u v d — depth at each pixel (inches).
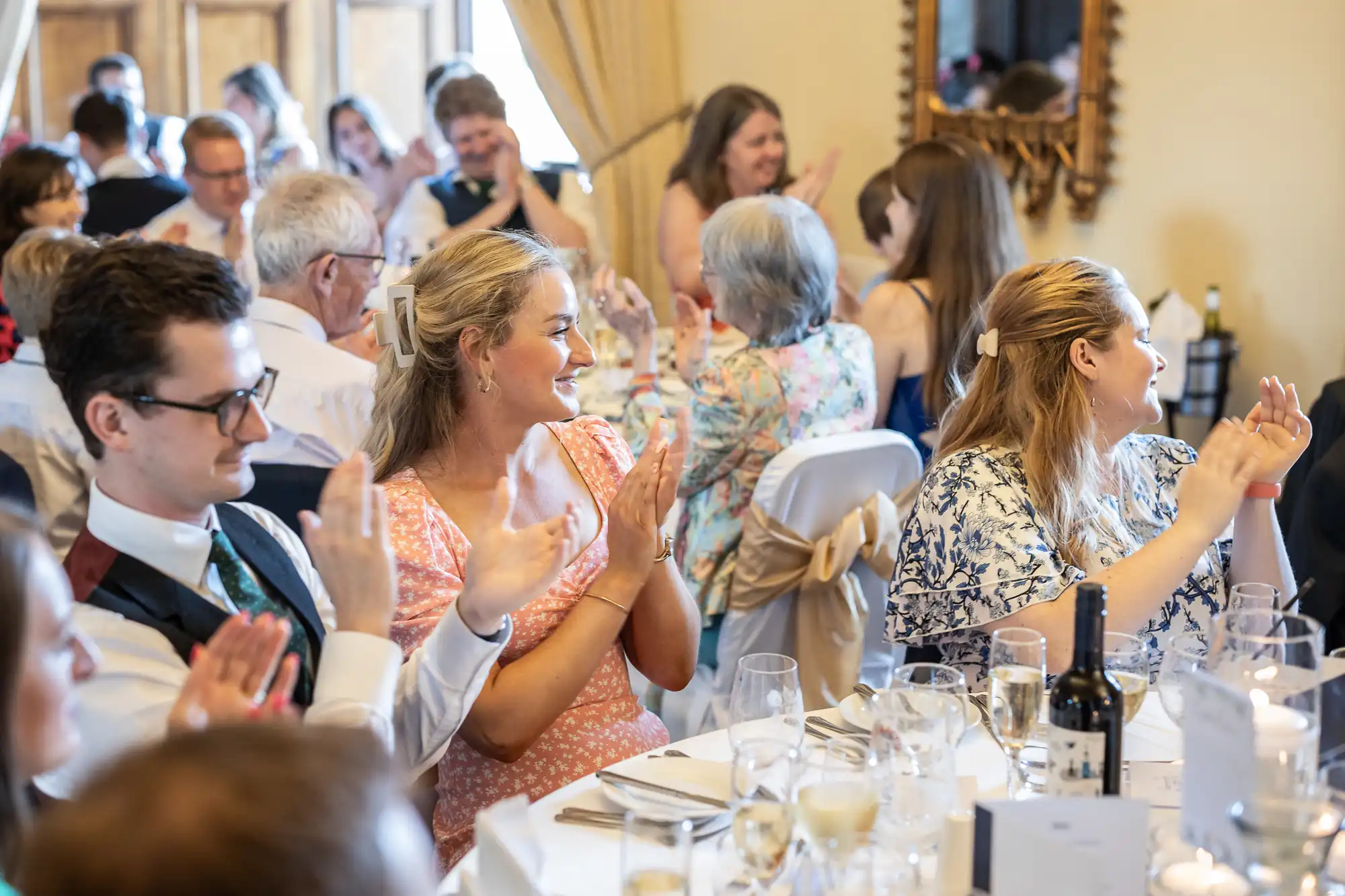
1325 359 149.8
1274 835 45.2
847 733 66.0
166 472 60.9
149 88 268.7
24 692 40.8
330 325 112.6
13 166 155.7
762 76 202.5
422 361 74.4
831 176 175.6
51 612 41.4
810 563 103.7
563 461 81.7
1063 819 43.4
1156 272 164.6
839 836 47.1
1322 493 101.0
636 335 115.3
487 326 73.2
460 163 198.1
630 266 210.5
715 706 106.7
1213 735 46.9
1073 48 166.2
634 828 44.8
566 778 74.5
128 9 265.9
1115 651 61.0
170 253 60.6
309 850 23.0
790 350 109.6
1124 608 73.4
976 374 82.9
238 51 269.3
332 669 56.7
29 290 110.9
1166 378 155.6
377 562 58.1
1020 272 82.1
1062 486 78.6
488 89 194.2
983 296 129.1
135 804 23.3
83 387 60.1
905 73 182.1
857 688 69.7
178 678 60.0
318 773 24.2
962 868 47.1
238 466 62.4
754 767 50.1
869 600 111.1
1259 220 153.9
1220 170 156.9
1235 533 82.4
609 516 74.6
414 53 273.3
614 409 137.4
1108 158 167.0
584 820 57.7
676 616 80.1
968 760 64.1
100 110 206.7
